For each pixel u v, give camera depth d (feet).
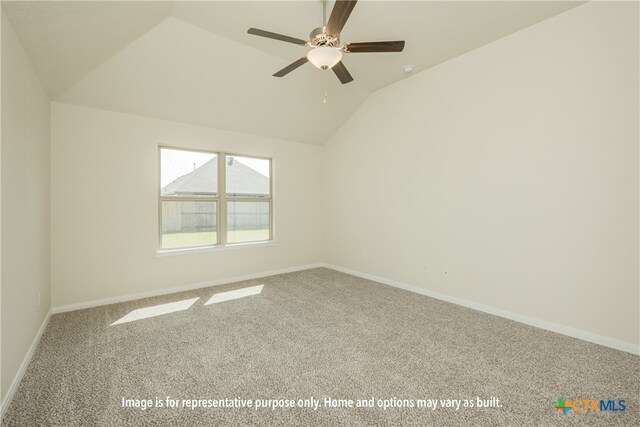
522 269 9.19
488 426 4.89
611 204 7.54
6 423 4.90
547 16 8.39
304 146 16.70
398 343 7.84
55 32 6.61
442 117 11.25
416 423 4.96
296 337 8.19
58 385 5.94
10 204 5.58
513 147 9.30
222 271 13.75
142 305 10.73
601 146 7.66
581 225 8.03
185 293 12.21
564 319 8.38
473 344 7.78
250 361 6.94
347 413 5.21
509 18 8.46
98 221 10.66
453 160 10.93
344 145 15.89
